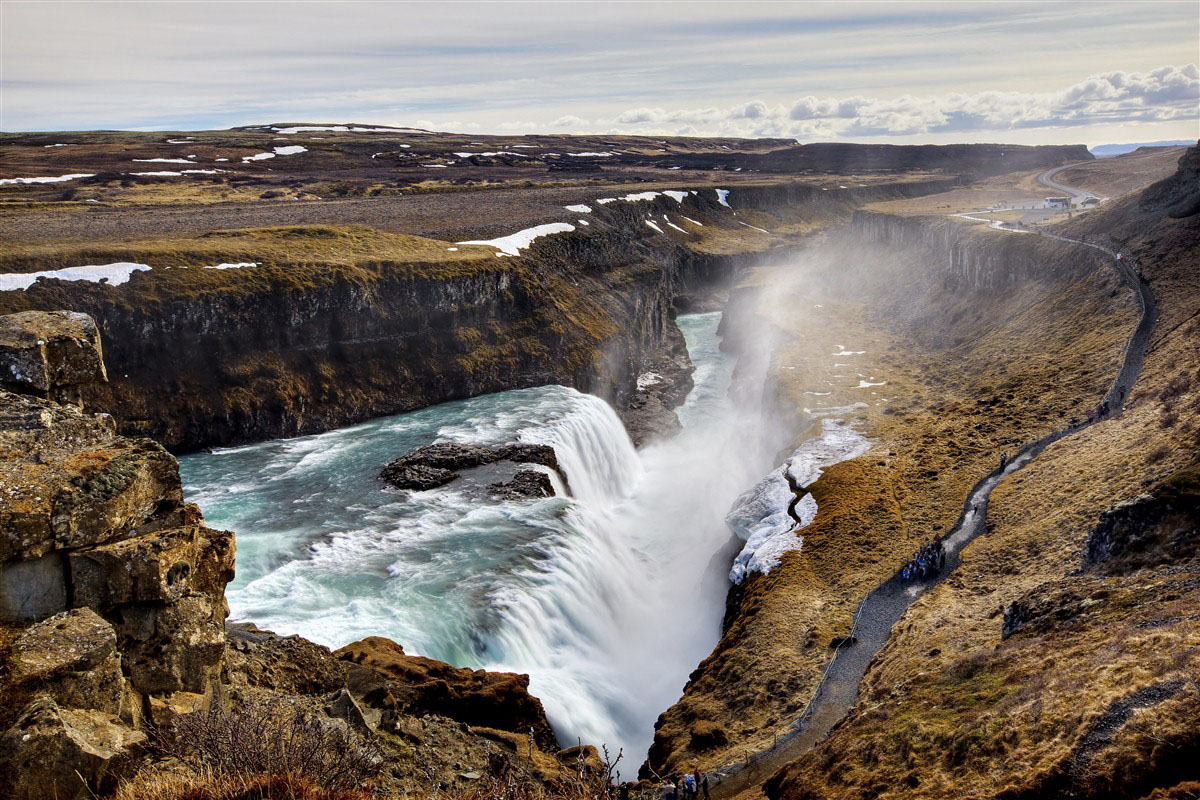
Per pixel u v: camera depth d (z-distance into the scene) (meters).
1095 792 17.80
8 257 70.62
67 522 14.65
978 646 32.97
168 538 15.98
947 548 48.59
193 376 70.31
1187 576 28.23
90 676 13.82
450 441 69.38
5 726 12.58
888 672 34.62
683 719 39.59
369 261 83.31
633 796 29.45
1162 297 72.69
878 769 24.06
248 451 68.69
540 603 46.53
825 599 46.06
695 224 171.12
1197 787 16.23
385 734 22.20
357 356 79.62
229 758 13.83
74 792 12.48
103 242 82.75
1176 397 49.41
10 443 15.54
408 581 46.75
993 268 106.44
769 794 27.89
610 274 115.31
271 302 75.00
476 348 86.69
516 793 19.14
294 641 24.89
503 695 33.69
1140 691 19.91
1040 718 21.45
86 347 18.12
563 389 85.38
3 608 14.26
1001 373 79.31
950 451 62.78
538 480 60.97
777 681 39.00
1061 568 37.84
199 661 16.19
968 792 19.98
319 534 52.59
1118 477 43.94
